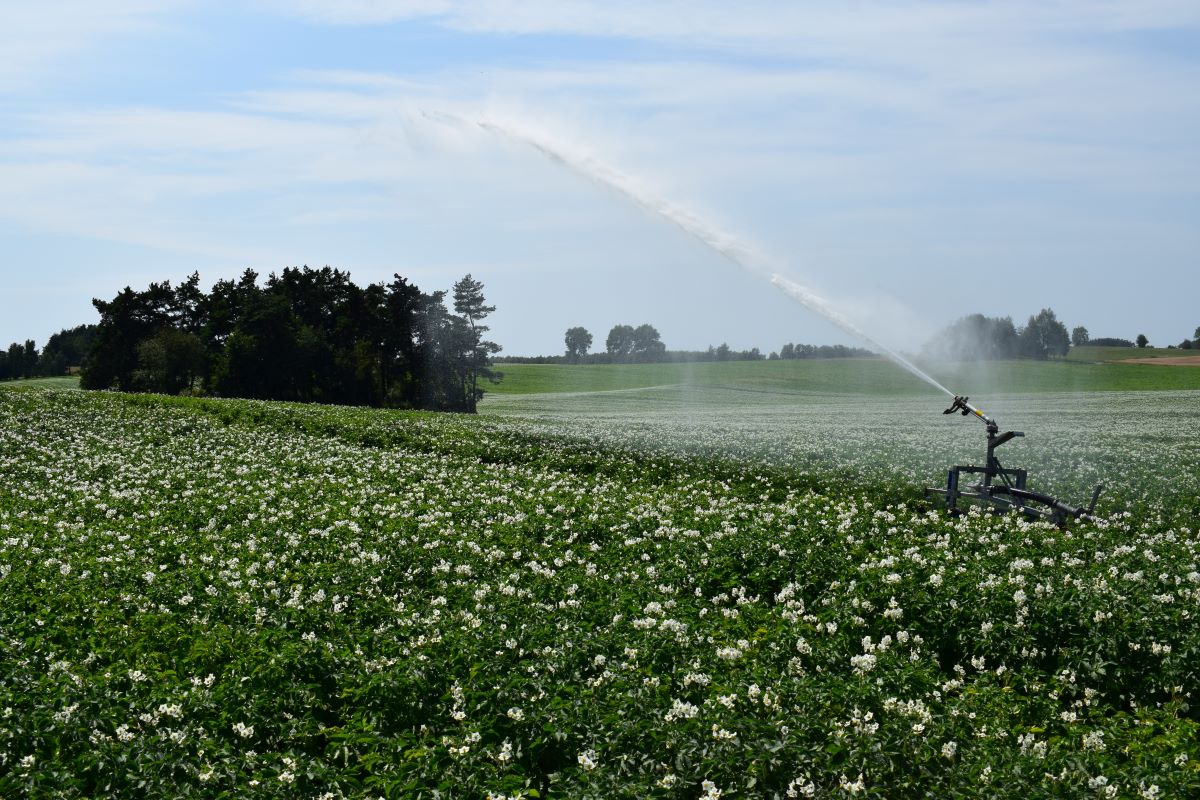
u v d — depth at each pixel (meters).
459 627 14.12
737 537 19.45
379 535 21.81
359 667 12.57
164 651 14.11
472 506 25.72
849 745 9.70
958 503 24.78
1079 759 9.51
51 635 14.69
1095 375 111.44
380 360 107.69
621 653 12.86
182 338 111.44
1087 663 12.52
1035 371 117.50
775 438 43.16
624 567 18.73
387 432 44.47
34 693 11.39
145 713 11.25
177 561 20.45
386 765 10.02
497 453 38.31
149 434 43.44
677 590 17.19
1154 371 114.56
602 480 31.95
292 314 112.62
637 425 52.78
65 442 40.62
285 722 11.41
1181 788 8.91
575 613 15.10
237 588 17.14
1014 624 13.60
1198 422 53.25
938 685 12.20
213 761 10.19
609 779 9.20
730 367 142.88
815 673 12.67
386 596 17.23
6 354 176.88
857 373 126.00
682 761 9.53
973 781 9.22
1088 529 19.75
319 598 16.19
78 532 22.95
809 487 29.98
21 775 9.47
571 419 60.69
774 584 17.41
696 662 12.30
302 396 105.56
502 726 10.77
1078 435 44.69
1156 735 10.55
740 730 9.91
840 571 17.11
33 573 18.45
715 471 33.41
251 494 28.23
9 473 33.44
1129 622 13.02
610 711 10.70
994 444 21.88
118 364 118.69
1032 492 21.17
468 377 127.31
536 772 10.30
